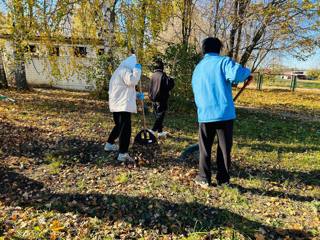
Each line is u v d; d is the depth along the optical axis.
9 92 14.23
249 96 22.25
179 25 15.60
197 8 14.56
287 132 9.25
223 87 4.18
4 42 13.94
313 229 3.57
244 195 4.38
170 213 3.80
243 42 15.95
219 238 3.35
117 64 13.50
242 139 7.83
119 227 3.51
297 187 4.80
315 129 10.08
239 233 3.43
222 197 4.25
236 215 3.81
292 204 4.20
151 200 4.07
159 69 7.11
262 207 4.05
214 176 5.01
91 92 15.05
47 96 13.84
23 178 4.69
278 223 3.67
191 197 4.17
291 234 3.48
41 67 19.44
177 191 4.36
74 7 12.73
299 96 22.91
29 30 11.73
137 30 13.09
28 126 7.58
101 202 4.02
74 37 13.48
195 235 3.39
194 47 11.53
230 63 4.11
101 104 12.22
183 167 5.37
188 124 9.17
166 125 8.74
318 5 11.81
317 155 6.64
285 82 33.28
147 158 5.72
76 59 15.79
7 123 7.70
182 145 6.66
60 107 10.82
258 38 14.28
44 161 5.40
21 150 5.87
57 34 12.82
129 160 5.49
